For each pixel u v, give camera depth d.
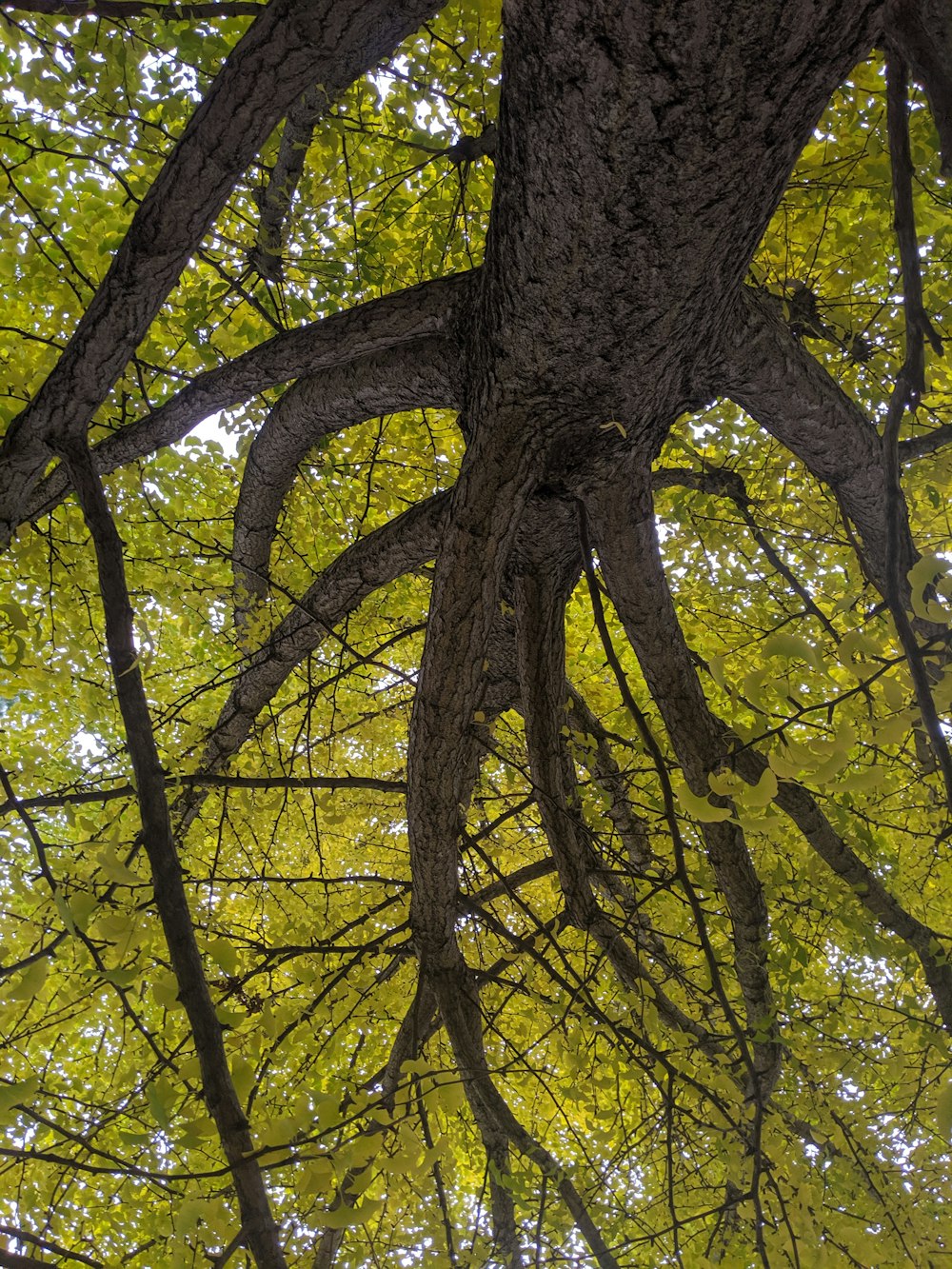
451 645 2.52
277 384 2.73
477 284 2.39
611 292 1.88
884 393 3.17
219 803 4.39
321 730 4.98
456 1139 3.84
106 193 3.36
